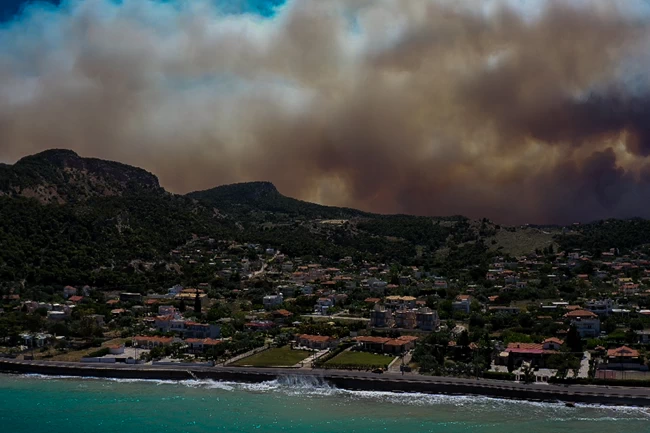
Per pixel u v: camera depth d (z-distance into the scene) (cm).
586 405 18000
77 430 16262
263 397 19150
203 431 16125
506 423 16538
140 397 19162
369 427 16325
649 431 15825
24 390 19988
